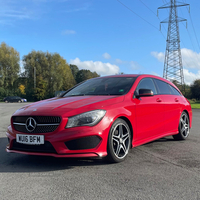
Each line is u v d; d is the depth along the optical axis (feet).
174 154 12.50
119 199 6.99
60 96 14.20
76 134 9.43
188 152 12.96
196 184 8.23
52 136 9.53
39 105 11.19
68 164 10.63
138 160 11.27
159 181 8.50
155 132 13.61
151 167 10.18
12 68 154.92
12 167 10.27
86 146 9.62
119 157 10.77
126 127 11.23
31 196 7.24
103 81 14.48
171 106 15.20
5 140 16.67
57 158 11.67
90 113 9.84
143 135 12.53
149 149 13.67
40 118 9.98
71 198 7.08
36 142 9.82
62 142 9.43
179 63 133.39
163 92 15.35
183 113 16.79
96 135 9.75
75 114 9.73
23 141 10.20
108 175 9.13
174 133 15.69
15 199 7.05
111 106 10.72
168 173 9.39
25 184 8.23
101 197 7.14
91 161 11.07
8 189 7.79
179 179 8.71
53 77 164.76
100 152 9.88
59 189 7.77
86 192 7.51
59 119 9.64
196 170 9.80
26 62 168.66
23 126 10.41
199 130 21.49
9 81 156.56
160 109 13.99
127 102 11.63
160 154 12.48
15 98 128.47
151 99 13.44
